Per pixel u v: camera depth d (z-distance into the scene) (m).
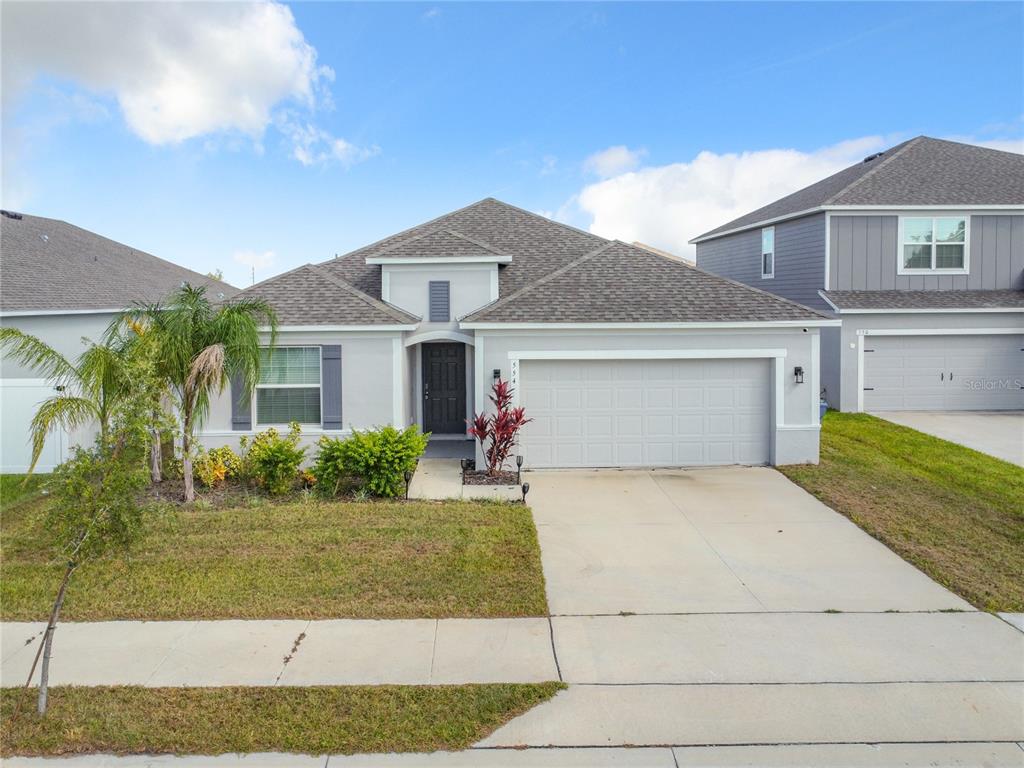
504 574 8.02
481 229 18.05
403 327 12.88
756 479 12.62
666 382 13.52
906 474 12.84
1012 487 11.84
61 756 4.82
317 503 11.02
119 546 5.70
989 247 19.86
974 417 18.30
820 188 23.92
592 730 5.08
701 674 5.86
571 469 13.48
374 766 4.71
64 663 6.04
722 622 6.88
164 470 12.82
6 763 4.75
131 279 21.75
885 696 5.52
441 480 12.52
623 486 12.20
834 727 5.11
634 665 6.01
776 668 5.96
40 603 7.23
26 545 9.01
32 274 18.28
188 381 10.76
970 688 5.64
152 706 5.37
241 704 5.39
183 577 7.89
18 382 12.84
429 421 15.88
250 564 8.27
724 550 9.01
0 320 16.55
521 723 5.17
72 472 5.52
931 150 22.38
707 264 28.62
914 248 19.86
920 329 18.94
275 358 13.09
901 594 7.59
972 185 20.17
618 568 8.38
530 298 13.57
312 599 7.32
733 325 13.12
